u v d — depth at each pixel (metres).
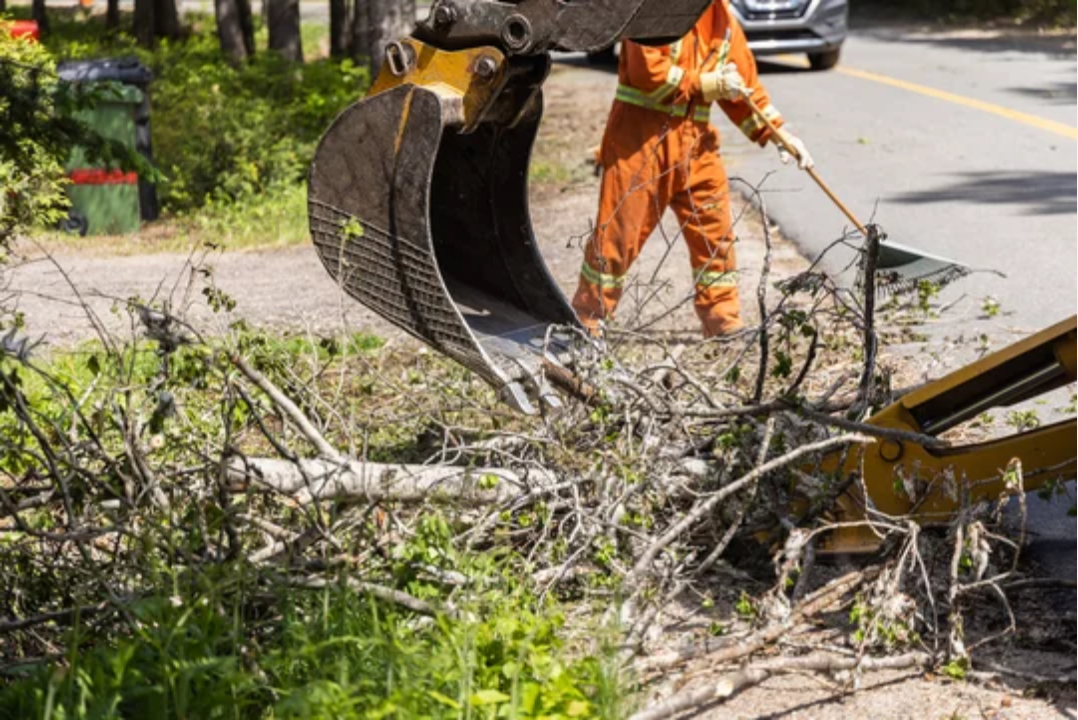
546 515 10.28
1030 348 10.19
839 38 54.19
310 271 25.78
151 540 9.27
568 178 34.16
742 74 16.28
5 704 8.21
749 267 22.81
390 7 36.75
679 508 11.17
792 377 15.16
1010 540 10.37
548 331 11.49
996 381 10.46
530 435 11.14
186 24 87.44
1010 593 10.34
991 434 13.71
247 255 28.28
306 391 11.47
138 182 31.66
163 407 9.91
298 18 56.44
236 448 10.04
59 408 14.30
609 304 16.30
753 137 16.39
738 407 10.97
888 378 11.97
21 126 11.76
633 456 10.59
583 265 16.38
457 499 10.23
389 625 8.50
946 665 9.18
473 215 12.34
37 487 10.37
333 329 19.78
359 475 9.90
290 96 42.22
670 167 16.12
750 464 10.62
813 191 29.58
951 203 27.70
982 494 10.55
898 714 8.73
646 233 16.47
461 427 12.09
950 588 9.48
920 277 14.90
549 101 50.84
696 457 11.22
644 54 15.69
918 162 32.66
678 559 10.20
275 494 10.09
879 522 9.89
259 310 21.89
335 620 8.80
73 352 18.33
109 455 10.79
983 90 45.56
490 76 10.70
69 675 7.97
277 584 9.07
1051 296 20.23
